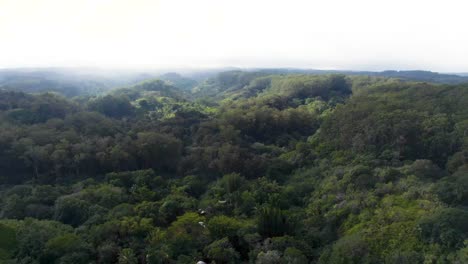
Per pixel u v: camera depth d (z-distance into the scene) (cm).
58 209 6488
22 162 8731
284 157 9056
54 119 11200
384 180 5991
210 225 5712
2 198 7206
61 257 4916
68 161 8675
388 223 4697
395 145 7362
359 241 4453
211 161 8900
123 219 5950
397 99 9244
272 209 5781
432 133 7344
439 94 9025
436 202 4841
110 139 9806
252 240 5366
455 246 3834
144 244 5450
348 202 5681
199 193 7888
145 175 8144
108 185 7550
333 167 7475
